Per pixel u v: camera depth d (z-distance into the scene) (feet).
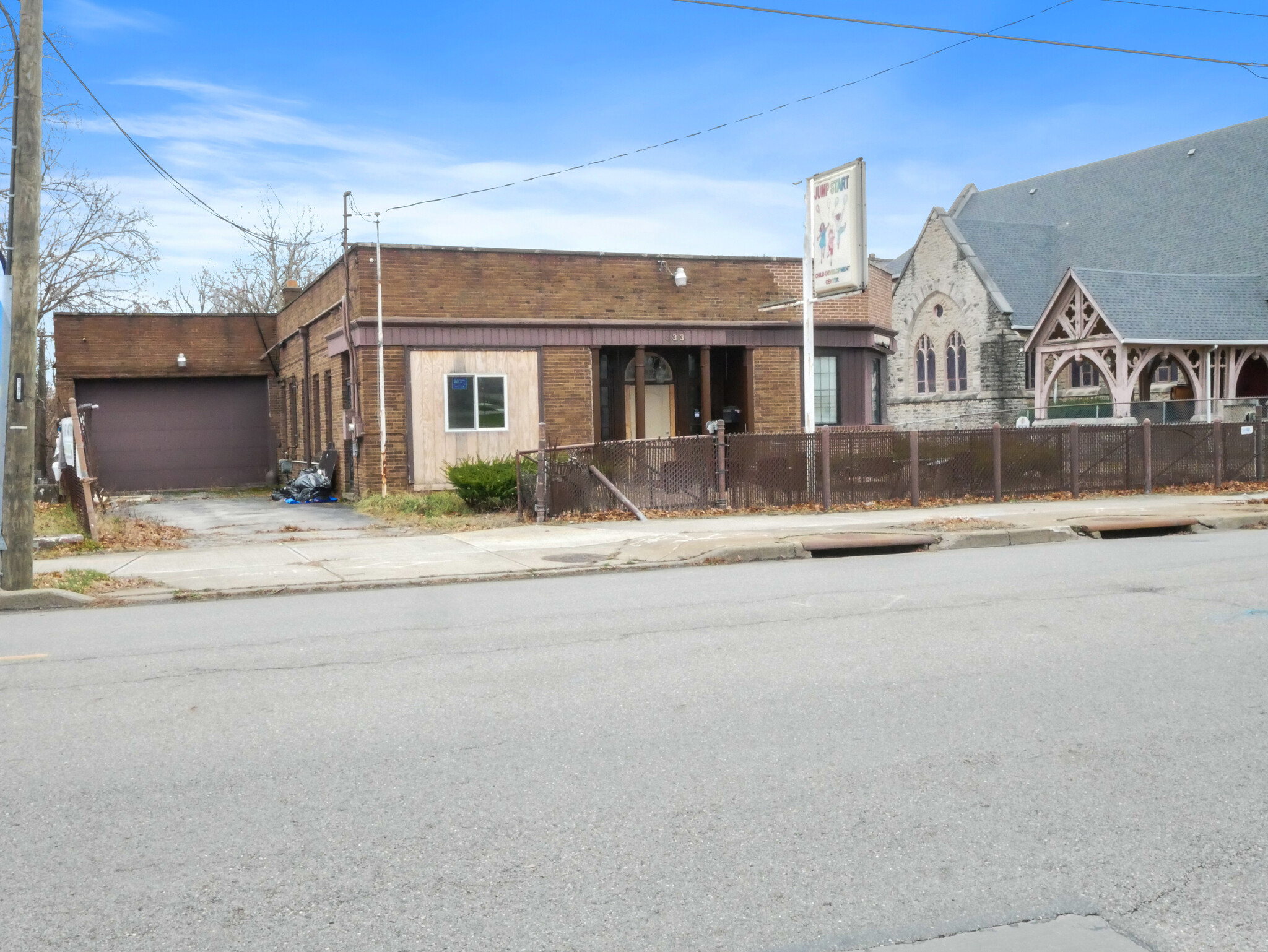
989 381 150.20
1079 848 13.47
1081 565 38.99
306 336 90.53
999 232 161.38
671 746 17.62
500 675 22.82
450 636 27.50
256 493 98.43
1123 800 15.05
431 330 71.26
